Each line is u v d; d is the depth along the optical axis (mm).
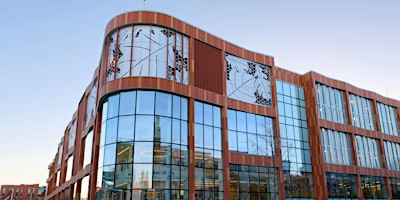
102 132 32656
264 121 40188
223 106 36312
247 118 38719
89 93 48719
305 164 43438
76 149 51969
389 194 50750
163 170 29156
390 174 52469
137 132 29484
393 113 59062
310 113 45656
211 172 33438
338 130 47250
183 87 32750
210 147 34156
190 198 30172
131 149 29047
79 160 46688
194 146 32094
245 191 35781
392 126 57531
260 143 38812
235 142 36594
